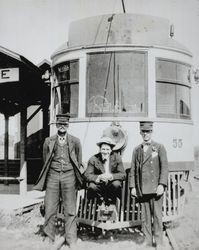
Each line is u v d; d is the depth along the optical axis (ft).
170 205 21.47
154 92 22.91
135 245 18.37
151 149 17.75
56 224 22.25
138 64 22.93
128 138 22.30
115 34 23.08
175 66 23.89
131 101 22.76
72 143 18.16
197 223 21.95
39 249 17.66
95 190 18.93
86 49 23.31
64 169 18.03
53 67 25.58
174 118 23.56
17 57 27.07
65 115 18.06
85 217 20.17
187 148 24.30
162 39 23.89
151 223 18.03
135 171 18.17
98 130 22.65
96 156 19.48
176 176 23.38
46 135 40.40
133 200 20.11
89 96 23.17
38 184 18.20
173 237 19.10
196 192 31.94
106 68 22.97
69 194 18.08
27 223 23.07
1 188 38.50
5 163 41.01
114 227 19.04
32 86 33.47
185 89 24.68
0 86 31.86
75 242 18.08
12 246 18.28
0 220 23.16
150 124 17.93
